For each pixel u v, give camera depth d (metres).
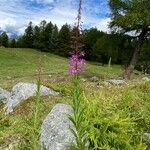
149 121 13.55
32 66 76.25
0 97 21.80
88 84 22.45
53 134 11.73
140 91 17.28
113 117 12.51
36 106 8.41
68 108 12.81
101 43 50.44
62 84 21.66
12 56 89.69
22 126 14.54
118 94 16.58
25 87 20.19
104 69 74.88
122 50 50.38
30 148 11.95
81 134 7.27
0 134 14.28
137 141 12.29
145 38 49.84
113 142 11.63
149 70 57.41
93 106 12.85
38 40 130.25
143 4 46.53
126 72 50.19
